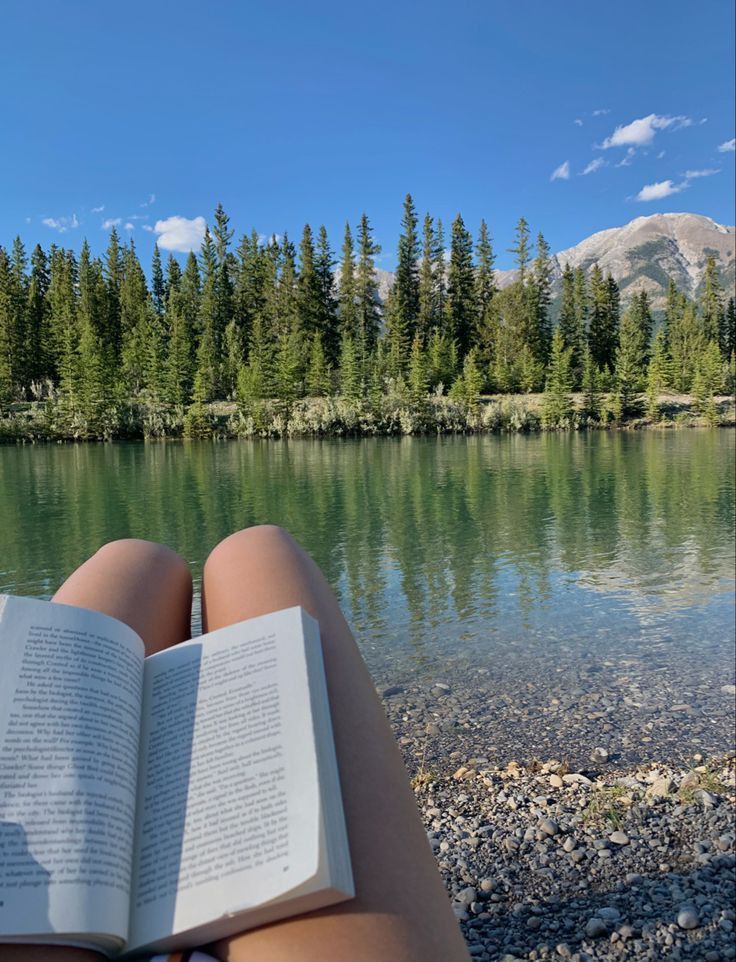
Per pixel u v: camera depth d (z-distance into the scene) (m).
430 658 5.54
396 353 59.41
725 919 2.01
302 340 61.69
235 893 0.51
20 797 0.54
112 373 51.59
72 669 0.64
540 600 7.46
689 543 10.90
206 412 48.06
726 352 75.00
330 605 0.82
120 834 0.55
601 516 13.88
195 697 0.65
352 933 0.51
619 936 1.96
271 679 0.65
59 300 62.09
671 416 53.47
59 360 57.03
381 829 0.58
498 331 64.19
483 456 29.86
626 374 54.91
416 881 0.56
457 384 53.75
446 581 8.45
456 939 0.55
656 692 4.63
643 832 2.56
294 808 0.54
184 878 0.53
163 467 26.22
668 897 2.14
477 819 2.77
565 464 25.70
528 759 3.58
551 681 4.91
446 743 3.84
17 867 0.51
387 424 47.62
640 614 6.81
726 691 4.62
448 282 66.94
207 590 0.92
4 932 0.48
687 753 3.62
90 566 0.94
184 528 13.21
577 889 2.21
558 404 50.28
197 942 0.52
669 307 79.56
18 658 0.63
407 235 63.69
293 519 13.96
